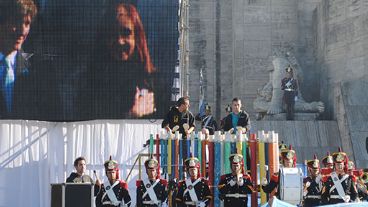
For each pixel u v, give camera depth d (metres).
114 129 38.97
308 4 95.88
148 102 38.09
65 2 37.81
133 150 39.09
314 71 94.69
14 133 38.56
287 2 95.69
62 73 37.94
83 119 38.00
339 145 84.19
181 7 42.81
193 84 97.81
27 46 37.88
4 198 38.56
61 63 37.91
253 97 94.75
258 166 34.47
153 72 38.12
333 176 37.03
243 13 95.75
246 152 34.62
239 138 34.41
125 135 39.00
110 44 37.94
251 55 95.19
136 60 38.06
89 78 37.94
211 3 98.88
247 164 34.69
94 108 38.00
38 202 38.72
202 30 98.81
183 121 36.44
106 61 37.97
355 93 84.12
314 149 84.19
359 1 84.62
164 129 36.62
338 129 84.94
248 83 94.94
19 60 37.84
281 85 89.44
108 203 32.31
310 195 37.22
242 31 95.69
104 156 39.00
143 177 39.53
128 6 37.97
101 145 38.94
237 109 38.12
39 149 38.69
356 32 85.00
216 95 97.81
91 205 26.20
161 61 38.09
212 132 47.00
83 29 37.88
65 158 38.81
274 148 34.28
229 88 97.81
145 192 32.47
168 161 35.25
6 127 38.44
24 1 37.84
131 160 39.12
